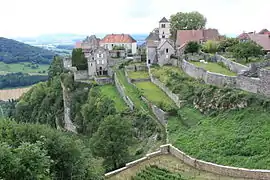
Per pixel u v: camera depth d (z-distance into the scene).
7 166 31.30
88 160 49.25
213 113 65.25
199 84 77.12
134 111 83.00
